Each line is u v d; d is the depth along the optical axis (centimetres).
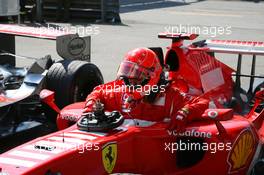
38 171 687
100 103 850
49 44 2662
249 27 3484
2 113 1190
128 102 884
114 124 820
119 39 2877
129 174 781
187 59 1024
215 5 5234
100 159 760
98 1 3631
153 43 2739
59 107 1225
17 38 2836
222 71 1144
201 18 3962
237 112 1152
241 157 900
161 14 4216
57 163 709
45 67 1262
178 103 891
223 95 1125
